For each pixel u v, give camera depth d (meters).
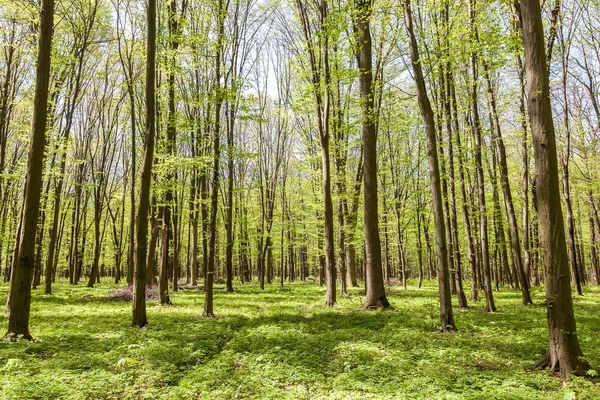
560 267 6.34
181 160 14.07
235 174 32.38
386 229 27.84
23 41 18.45
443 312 10.07
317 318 12.62
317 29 16.47
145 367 6.87
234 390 5.85
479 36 11.73
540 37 6.61
